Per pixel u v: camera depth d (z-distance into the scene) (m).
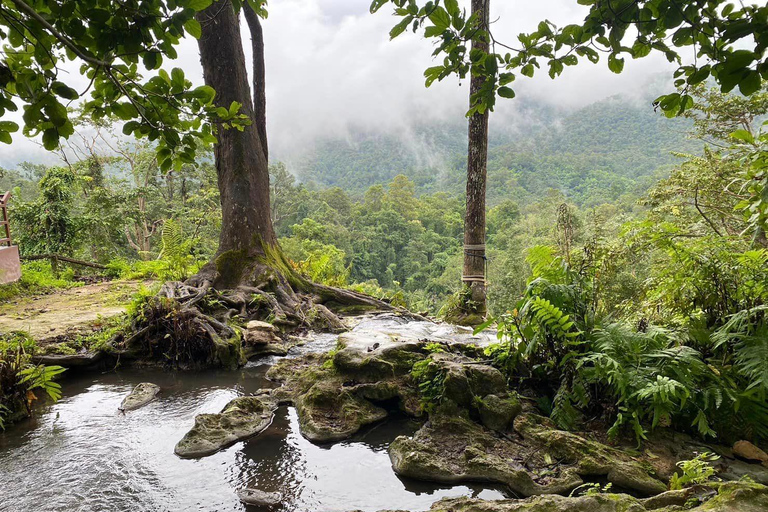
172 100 1.86
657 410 3.18
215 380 5.35
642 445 3.24
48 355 5.57
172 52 1.68
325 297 9.78
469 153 8.47
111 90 1.85
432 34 1.99
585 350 3.77
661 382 3.14
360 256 71.75
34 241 16.83
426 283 69.00
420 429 3.71
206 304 7.39
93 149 27.73
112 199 22.02
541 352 4.16
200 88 1.83
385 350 4.66
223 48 8.96
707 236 4.27
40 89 1.65
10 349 4.71
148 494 2.86
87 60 1.61
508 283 30.89
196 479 3.04
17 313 8.23
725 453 3.14
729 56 1.54
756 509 1.85
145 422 4.03
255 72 10.19
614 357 3.51
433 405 3.88
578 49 1.94
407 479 3.07
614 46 1.85
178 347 5.90
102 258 20.83
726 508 1.86
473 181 8.41
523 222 62.28
